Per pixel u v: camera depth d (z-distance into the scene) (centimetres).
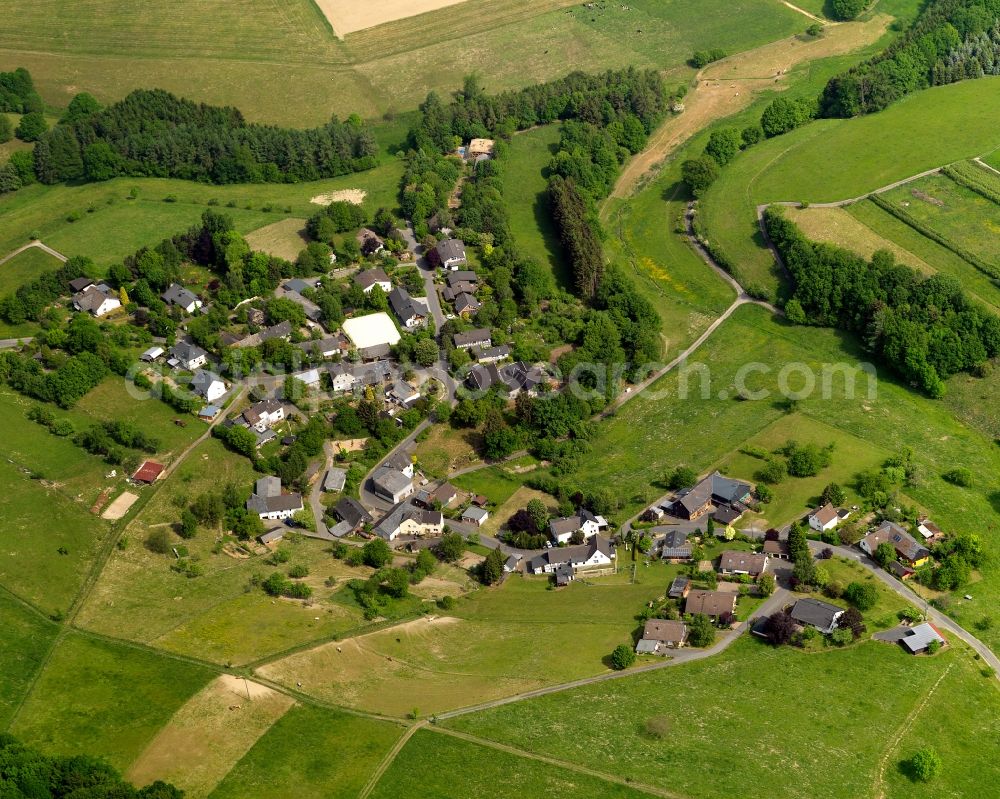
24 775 16650
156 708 18675
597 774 17662
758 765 17912
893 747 18388
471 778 17575
